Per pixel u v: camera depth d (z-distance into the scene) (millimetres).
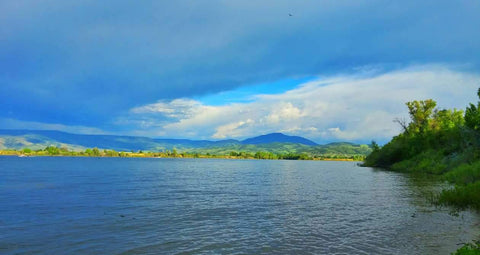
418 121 106375
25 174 76875
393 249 16297
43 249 16453
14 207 29312
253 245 17188
